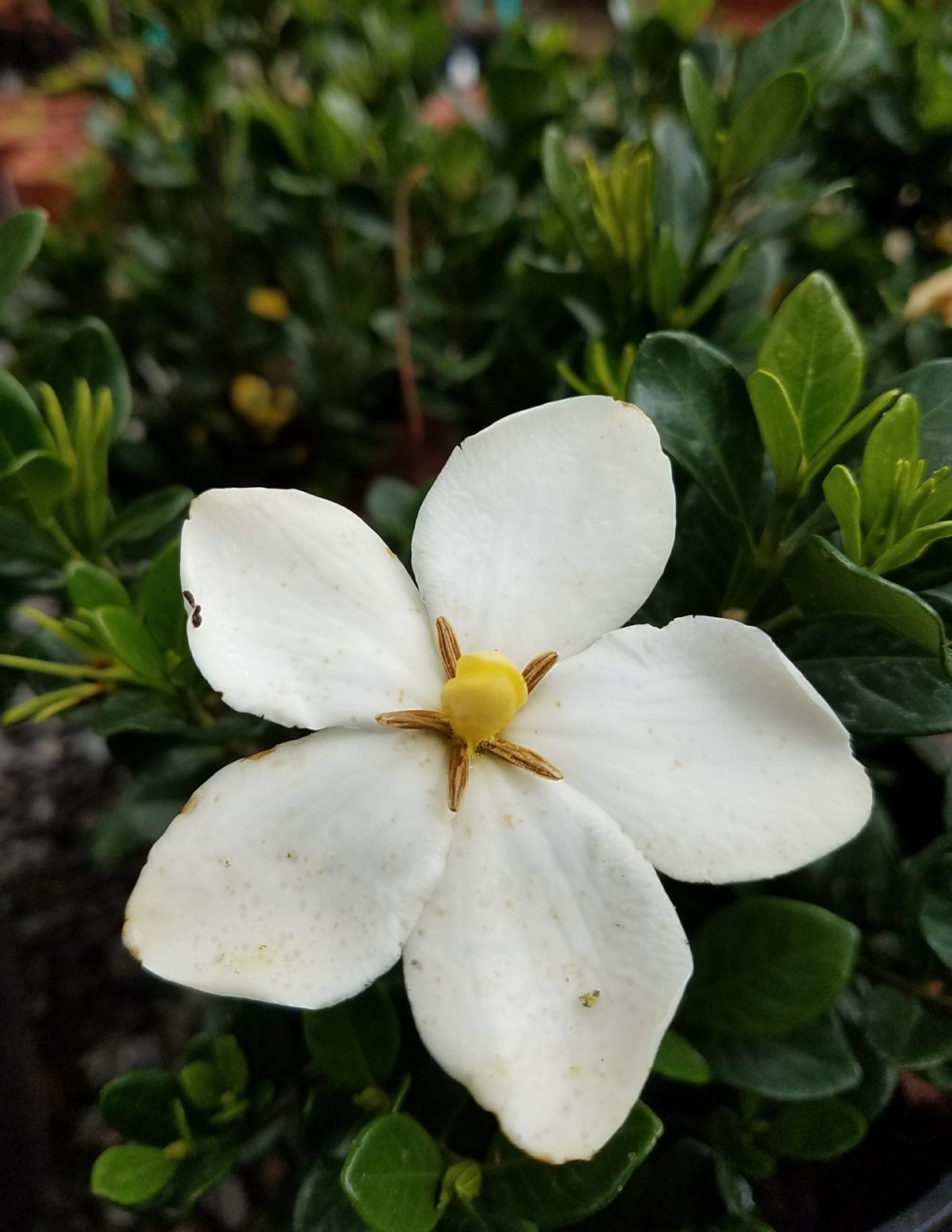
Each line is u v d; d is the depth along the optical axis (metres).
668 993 0.09
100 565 0.15
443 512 0.11
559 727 0.10
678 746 0.10
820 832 0.10
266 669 0.10
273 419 0.32
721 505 0.12
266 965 0.09
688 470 0.12
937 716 0.12
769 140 0.15
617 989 0.09
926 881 0.12
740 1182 0.13
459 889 0.10
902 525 0.11
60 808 0.29
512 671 0.10
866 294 0.24
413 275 0.25
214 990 0.09
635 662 0.11
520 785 0.10
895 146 0.24
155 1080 0.12
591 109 0.31
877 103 0.23
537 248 0.23
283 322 0.31
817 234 0.24
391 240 0.24
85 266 0.30
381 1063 0.12
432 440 0.31
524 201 0.27
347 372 0.31
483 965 0.10
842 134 0.25
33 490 0.13
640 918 0.10
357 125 0.23
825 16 0.15
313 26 0.27
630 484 0.11
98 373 0.15
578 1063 0.09
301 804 0.10
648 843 0.10
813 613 0.12
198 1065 0.12
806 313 0.11
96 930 0.26
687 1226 0.13
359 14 0.27
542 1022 0.09
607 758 0.10
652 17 0.22
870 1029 0.13
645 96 0.24
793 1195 0.14
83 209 0.32
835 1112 0.13
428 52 0.26
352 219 0.24
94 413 0.15
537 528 0.11
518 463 0.11
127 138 0.29
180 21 0.24
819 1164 0.15
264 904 0.10
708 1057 0.12
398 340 0.24
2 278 0.13
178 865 0.10
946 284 0.21
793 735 0.10
